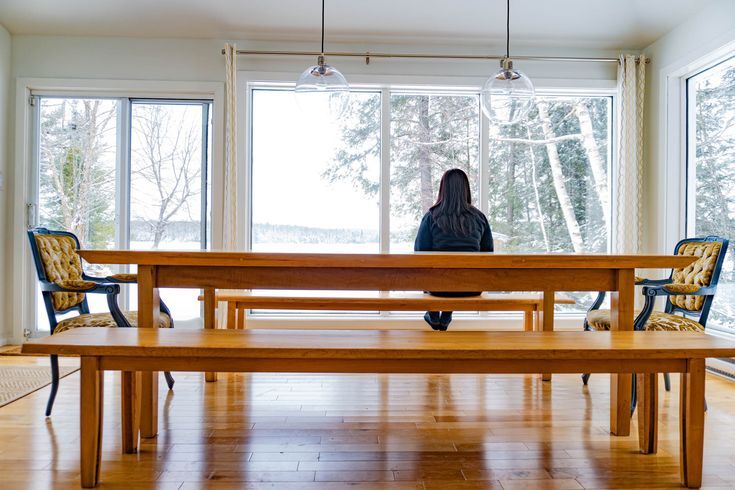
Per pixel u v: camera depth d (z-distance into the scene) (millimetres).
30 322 3680
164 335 1576
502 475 1550
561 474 1560
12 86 3641
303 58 3742
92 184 3771
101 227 3777
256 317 3750
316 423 1995
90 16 3406
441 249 2664
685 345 1469
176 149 3820
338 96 2463
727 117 3102
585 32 3578
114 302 2066
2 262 3574
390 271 1763
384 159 3826
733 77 3055
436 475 1546
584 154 3967
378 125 3881
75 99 3764
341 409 2174
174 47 3713
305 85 2449
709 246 2340
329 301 2609
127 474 1539
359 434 1881
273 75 3729
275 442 1798
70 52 3672
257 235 3863
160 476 1525
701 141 3342
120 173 3768
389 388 2516
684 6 3180
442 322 2857
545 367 1467
